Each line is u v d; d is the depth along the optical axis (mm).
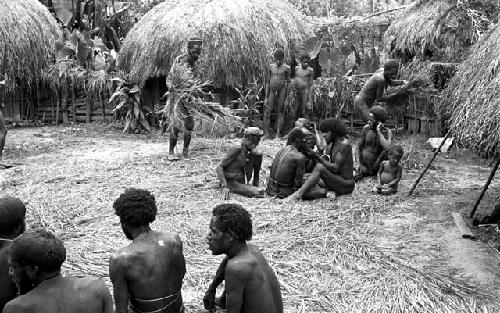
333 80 13070
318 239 6117
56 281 2830
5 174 9164
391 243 6125
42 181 8555
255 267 3316
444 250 5914
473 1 12320
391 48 14016
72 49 14930
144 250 3475
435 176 9102
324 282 5125
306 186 7625
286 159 7648
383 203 7461
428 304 4684
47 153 10992
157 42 12906
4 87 14242
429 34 12250
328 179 7707
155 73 13055
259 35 12812
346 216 6914
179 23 12805
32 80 14656
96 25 17156
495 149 6109
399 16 13672
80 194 7820
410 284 5027
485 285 5086
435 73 12055
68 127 14289
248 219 3369
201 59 12453
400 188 8312
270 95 12344
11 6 13852
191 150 11055
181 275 3695
